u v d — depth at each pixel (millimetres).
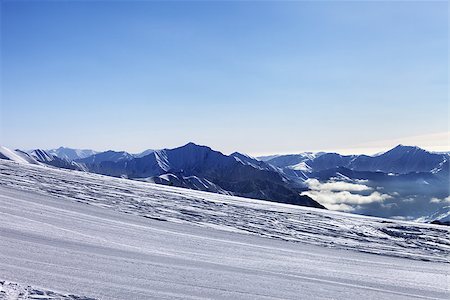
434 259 13695
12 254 8469
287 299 7684
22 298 6125
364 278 10008
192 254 10641
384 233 18219
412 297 8703
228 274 8969
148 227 13617
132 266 8688
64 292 6633
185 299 7062
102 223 13281
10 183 19062
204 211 18656
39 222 12133
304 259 11625
